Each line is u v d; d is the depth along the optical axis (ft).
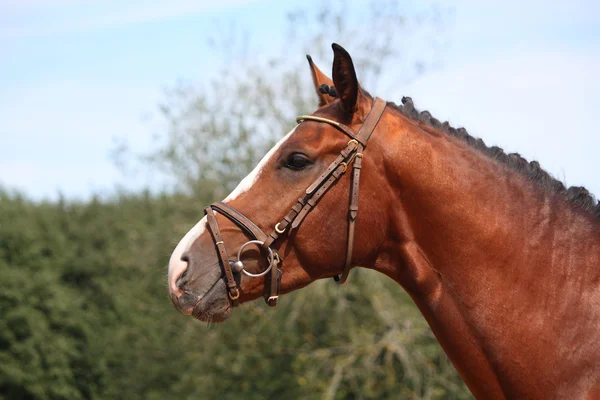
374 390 37.45
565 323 8.87
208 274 9.29
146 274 48.11
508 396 9.05
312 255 9.41
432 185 9.40
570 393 8.66
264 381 40.04
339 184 9.39
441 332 9.44
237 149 40.47
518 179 9.59
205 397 41.22
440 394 35.35
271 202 9.43
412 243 9.54
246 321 39.45
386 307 36.81
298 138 9.55
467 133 10.02
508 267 9.15
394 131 9.58
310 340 38.75
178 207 44.68
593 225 9.32
